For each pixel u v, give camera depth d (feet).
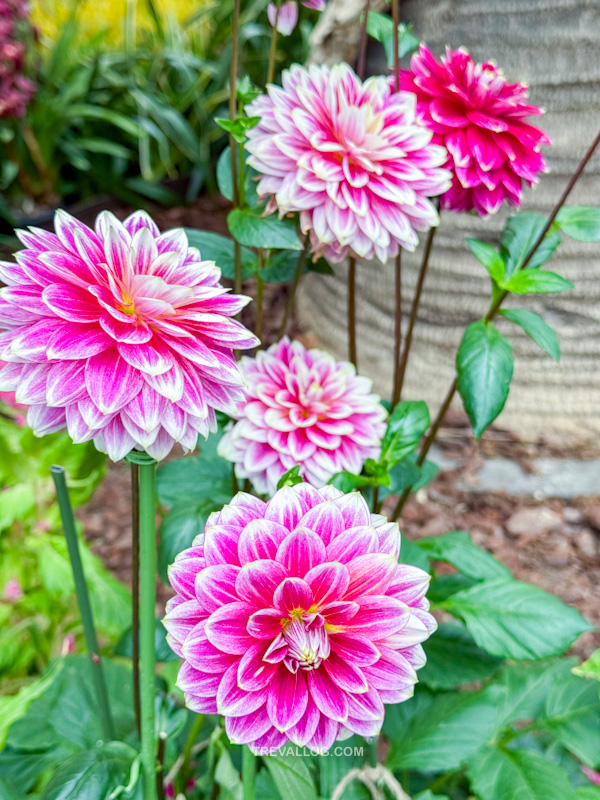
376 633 0.68
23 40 4.20
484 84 1.12
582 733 1.22
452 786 1.36
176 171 5.03
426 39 2.76
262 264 1.38
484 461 2.76
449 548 1.35
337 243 1.16
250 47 4.79
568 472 2.69
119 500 2.63
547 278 1.20
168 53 4.71
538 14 2.47
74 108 4.39
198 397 0.73
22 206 4.49
